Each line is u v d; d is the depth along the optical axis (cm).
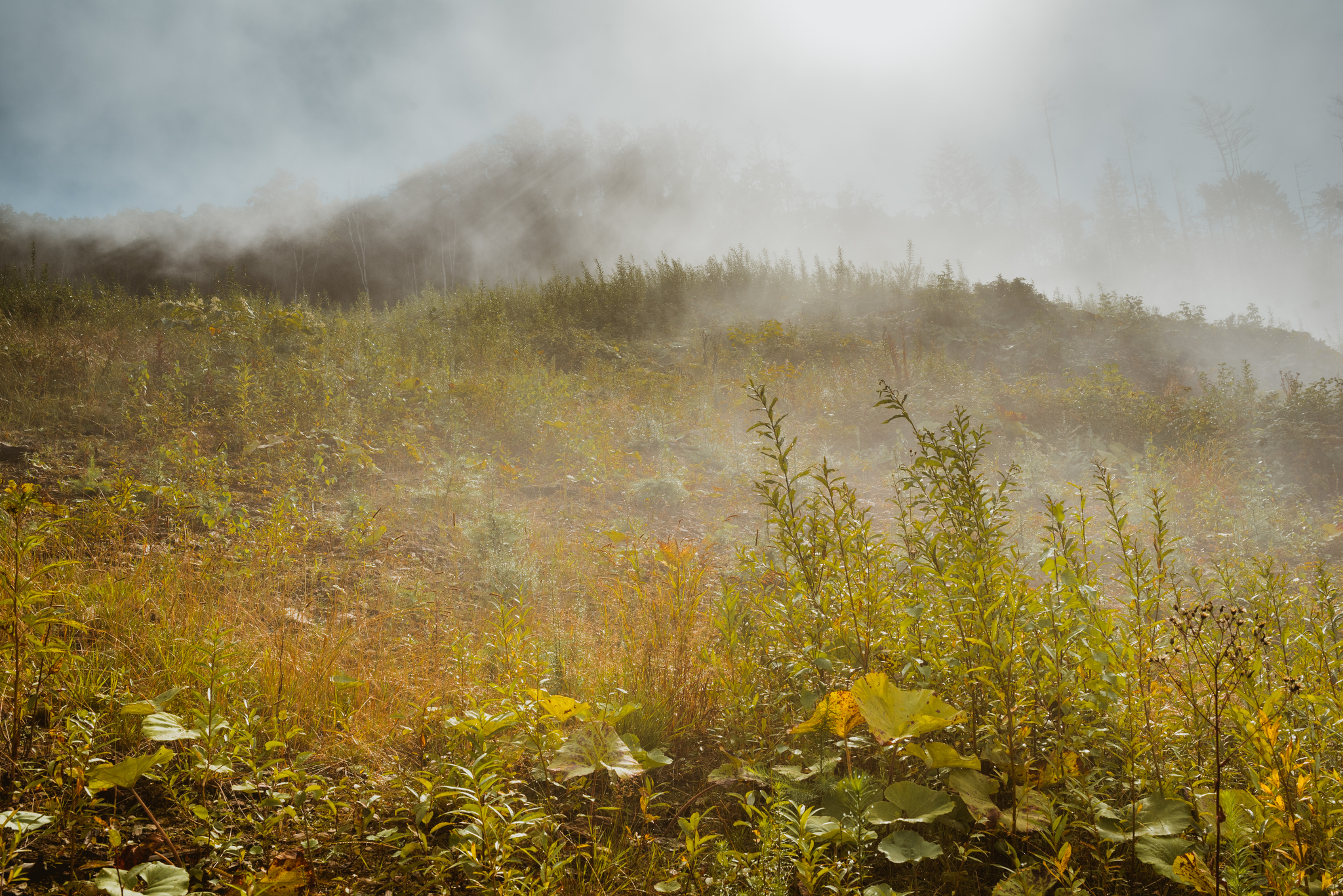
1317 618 272
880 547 280
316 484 548
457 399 773
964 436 259
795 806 199
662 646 308
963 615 233
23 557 294
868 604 266
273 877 170
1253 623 233
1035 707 227
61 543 346
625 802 235
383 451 623
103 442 545
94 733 216
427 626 339
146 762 187
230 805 207
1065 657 228
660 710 270
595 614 375
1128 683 221
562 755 219
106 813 196
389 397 721
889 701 214
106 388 636
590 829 213
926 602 263
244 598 330
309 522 446
